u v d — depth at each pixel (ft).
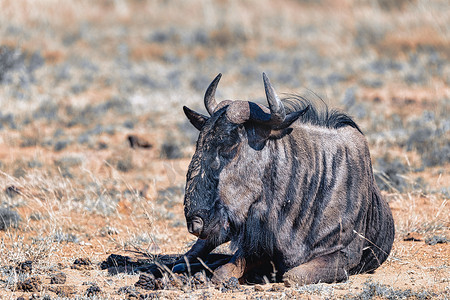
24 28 362.53
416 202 134.41
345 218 83.20
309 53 354.74
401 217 122.42
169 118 227.20
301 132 82.74
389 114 223.71
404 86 271.69
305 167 81.00
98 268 95.04
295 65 328.29
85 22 420.36
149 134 204.85
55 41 359.25
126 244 110.42
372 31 368.07
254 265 85.05
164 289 81.25
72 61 321.52
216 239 78.18
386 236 92.99
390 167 154.51
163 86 282.77
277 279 84.69
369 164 89.10
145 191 142.10
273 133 77.71
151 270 86.69
